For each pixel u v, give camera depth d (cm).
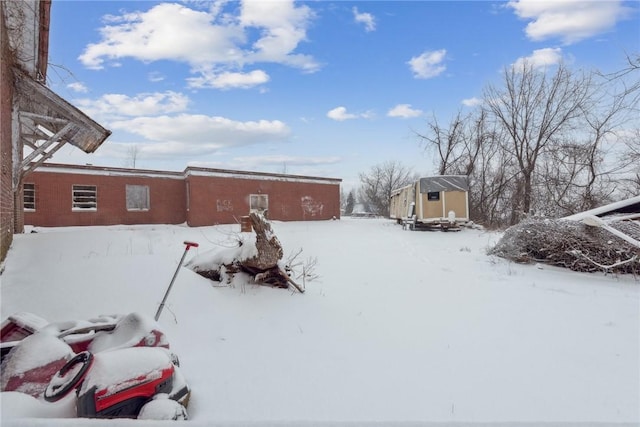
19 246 817
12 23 736
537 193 2383
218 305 532
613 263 857
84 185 1938
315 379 339
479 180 2944
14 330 305
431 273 887
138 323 298
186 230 1862
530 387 325
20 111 970
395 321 521
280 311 549
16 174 948
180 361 370
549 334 467
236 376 342
